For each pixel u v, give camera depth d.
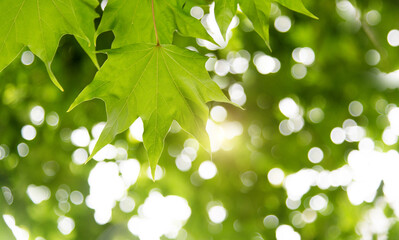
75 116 4.42
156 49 1.47
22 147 4.77
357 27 4.14
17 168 4.88
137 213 5.65
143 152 4.83
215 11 1.48
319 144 5.04
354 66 4.46
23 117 4.52
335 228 5.81
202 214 5.57
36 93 4.21
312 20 4.04
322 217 5.65
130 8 1.51
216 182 5.35
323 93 4.68
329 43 4.25
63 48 3.77
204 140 1.58
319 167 5.18
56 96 4.20
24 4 1.41
